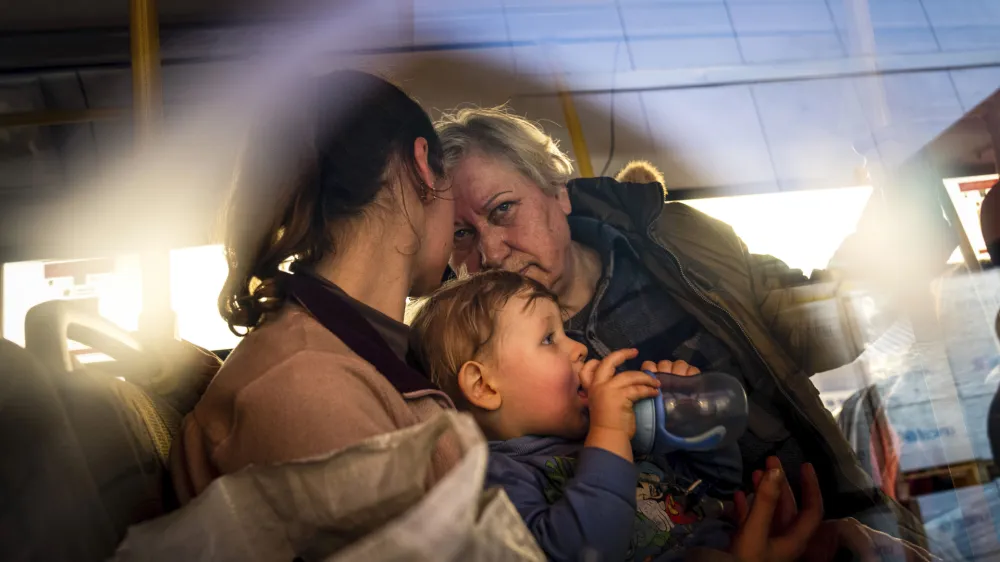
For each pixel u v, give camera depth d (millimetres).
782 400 1272
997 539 1289
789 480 1244
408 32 2375
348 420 722
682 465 1157
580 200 1420
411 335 1172
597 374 1030
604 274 1351
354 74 962
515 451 1073
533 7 2477
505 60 2480
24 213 2389
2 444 701
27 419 721
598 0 2521
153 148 997
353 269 905
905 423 1410
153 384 966
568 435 1104
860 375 1493
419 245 959
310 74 959
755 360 1290
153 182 1429
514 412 1099
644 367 1123
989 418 1356
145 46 1000
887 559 1137
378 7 2318
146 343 973
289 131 915
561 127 2496
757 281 1501
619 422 981
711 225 1542
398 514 629
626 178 1820
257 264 898
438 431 614
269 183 905
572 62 2514
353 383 770
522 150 1322
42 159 2352
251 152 927
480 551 590
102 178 2391
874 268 1464
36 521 696
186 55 2229
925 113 2455
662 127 2561
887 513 1242
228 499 656
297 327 831
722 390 1072
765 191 2535
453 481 552
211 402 816
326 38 2324
